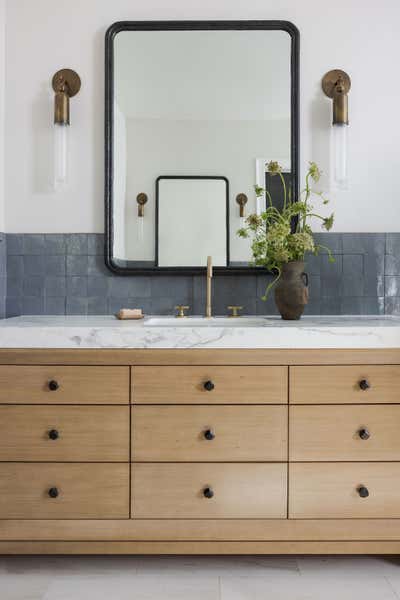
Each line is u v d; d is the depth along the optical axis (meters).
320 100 2.31
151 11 2.30
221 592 1.67
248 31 2.29
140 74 2.29
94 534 1.76
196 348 1.75
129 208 2.29
